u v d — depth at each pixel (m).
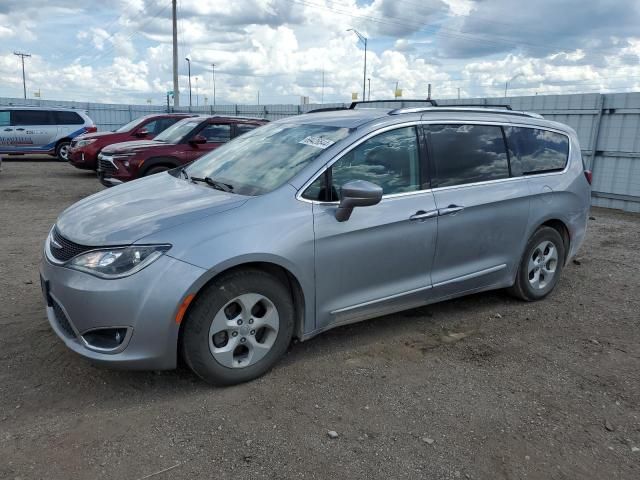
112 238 3.23
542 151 5.18
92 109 31.97
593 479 2.79
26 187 12.81
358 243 3.84
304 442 2.98
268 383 3.59
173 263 3.19
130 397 3.38
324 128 4.23
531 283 5.16
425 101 5.21
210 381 3.45
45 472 2.68
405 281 4.18
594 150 11.15
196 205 3.56
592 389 3.67
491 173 4.70
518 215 4.82
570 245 5.47
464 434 3.12
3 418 3.11
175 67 33.56
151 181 4.47
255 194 3.68
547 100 11.92
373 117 4.19
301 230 3.58
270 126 4.79
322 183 3.78
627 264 6.79
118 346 3.20
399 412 3.31
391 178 4.09
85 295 3.14
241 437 3.01
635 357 4.18
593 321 4.88
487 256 4.68
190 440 2.97
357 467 2.80
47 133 19.19
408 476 2.75
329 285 3.78
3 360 3.76
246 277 3.41
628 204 10.73
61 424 3.08
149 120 14.07
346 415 3.26
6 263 6.09
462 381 3.71
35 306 4.75
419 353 4.12
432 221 4.20
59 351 3.91
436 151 4.36
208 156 4.76
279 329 3.63
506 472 2.81
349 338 4.34
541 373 3.88
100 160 10.27
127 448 2.89
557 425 3.24
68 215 3.78
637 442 3.10
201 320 3.30
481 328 4.64
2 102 30.53
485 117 4.79
